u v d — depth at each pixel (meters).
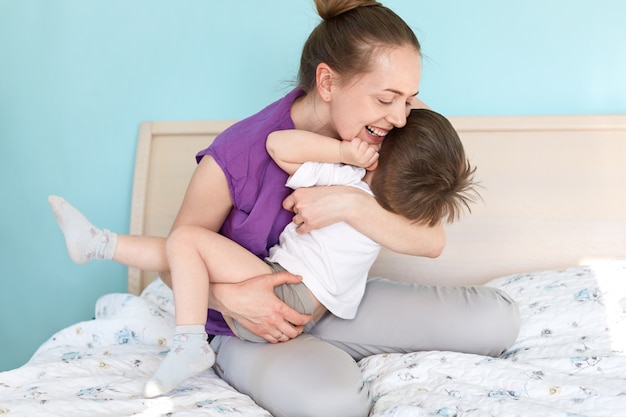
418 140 1.34
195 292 1.23
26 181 2.19
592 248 1.92
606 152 1.94
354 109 1.26
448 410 1.06
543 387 1.13
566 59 2.01
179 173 2.10
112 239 1.35
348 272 1.35
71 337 1.58
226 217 1.39
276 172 1.34
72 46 2.17
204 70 2.14
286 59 2.10
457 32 2.04
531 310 1.54
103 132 2.17
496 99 2.04
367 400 1.17
